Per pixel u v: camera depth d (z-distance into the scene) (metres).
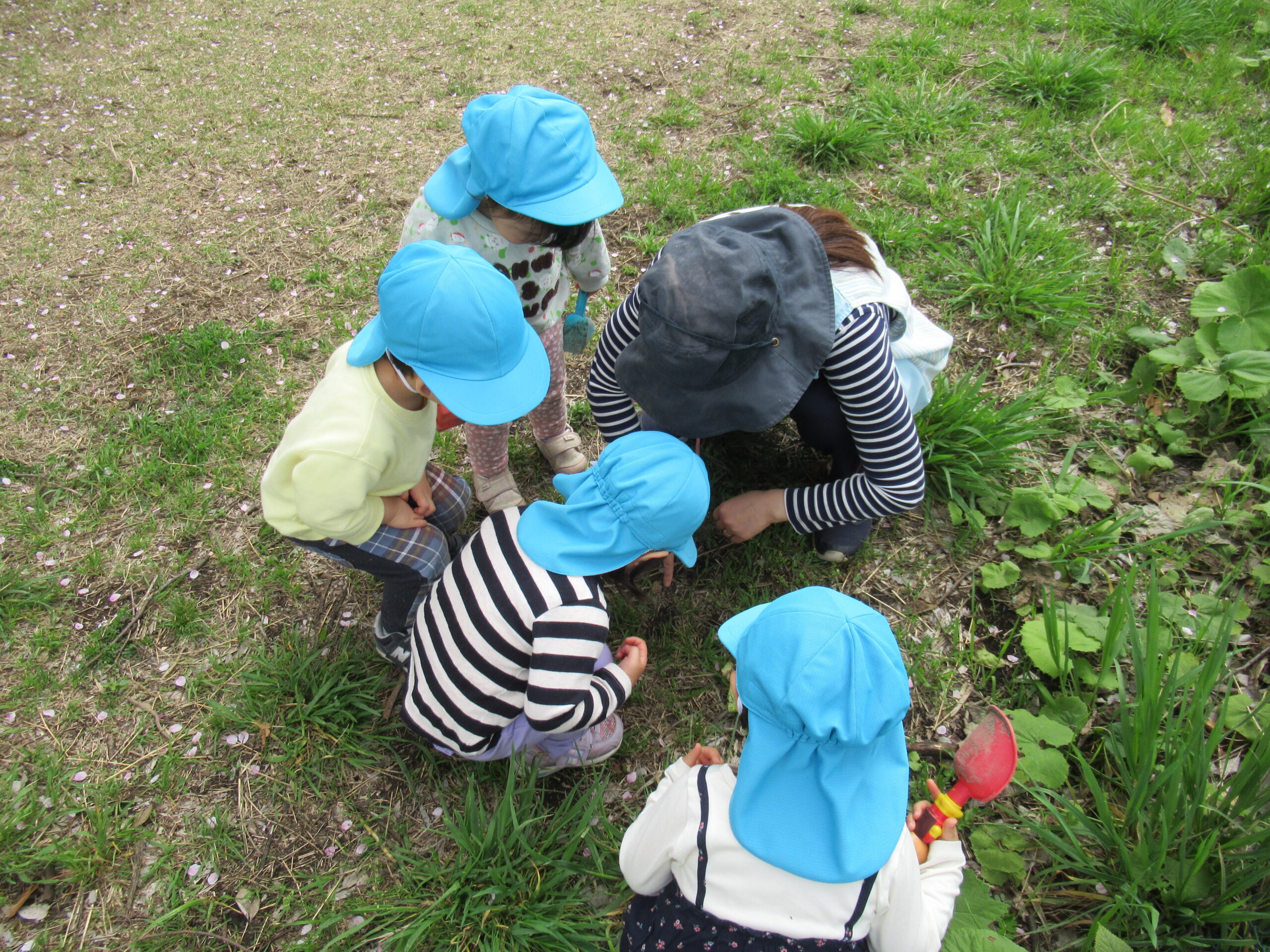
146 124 3.80
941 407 2.28
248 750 1.85
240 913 1.63
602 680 1.63
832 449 2.07
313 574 2.17
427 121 3.82
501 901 1.63
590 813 1.68
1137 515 2.15
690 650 2.02
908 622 2.09
